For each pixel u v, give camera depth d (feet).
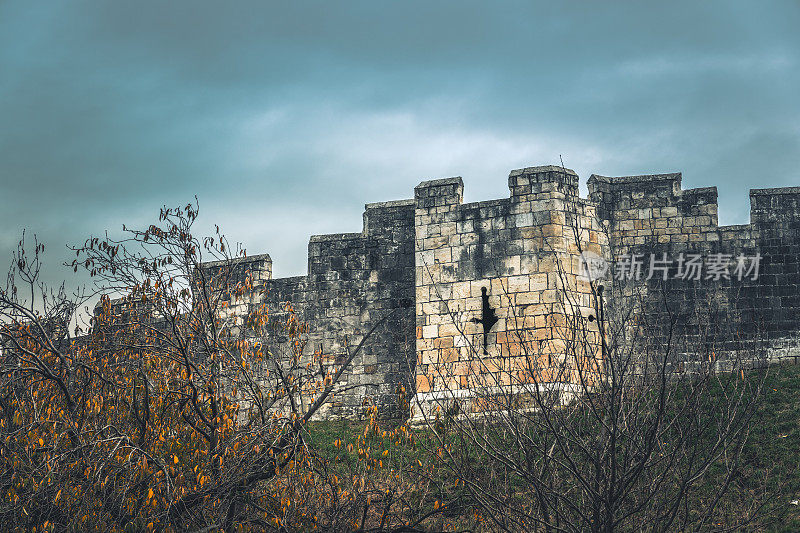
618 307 134.82
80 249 85.30
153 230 86.99
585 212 136.56
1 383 86.07
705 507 88.89
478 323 132.77
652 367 94.27
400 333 144.15
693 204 138.92
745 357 123.03
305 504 79.20
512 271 132.57
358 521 83.61
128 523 73.56
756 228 136.56
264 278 152.76
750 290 134.41
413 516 82.07
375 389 143.43
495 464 83.41
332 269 150.20
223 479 77.20
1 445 77.20
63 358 85.05
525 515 71.05
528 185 134.41
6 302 85.97
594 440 76.59
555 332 126.82
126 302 86.63
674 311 135.23
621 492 69.67
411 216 148.36
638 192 140.36
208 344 84.99
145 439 79.30
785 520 86.58
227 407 80.53
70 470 77.71
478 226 136.15
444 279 136.46
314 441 121.39
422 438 107.34
